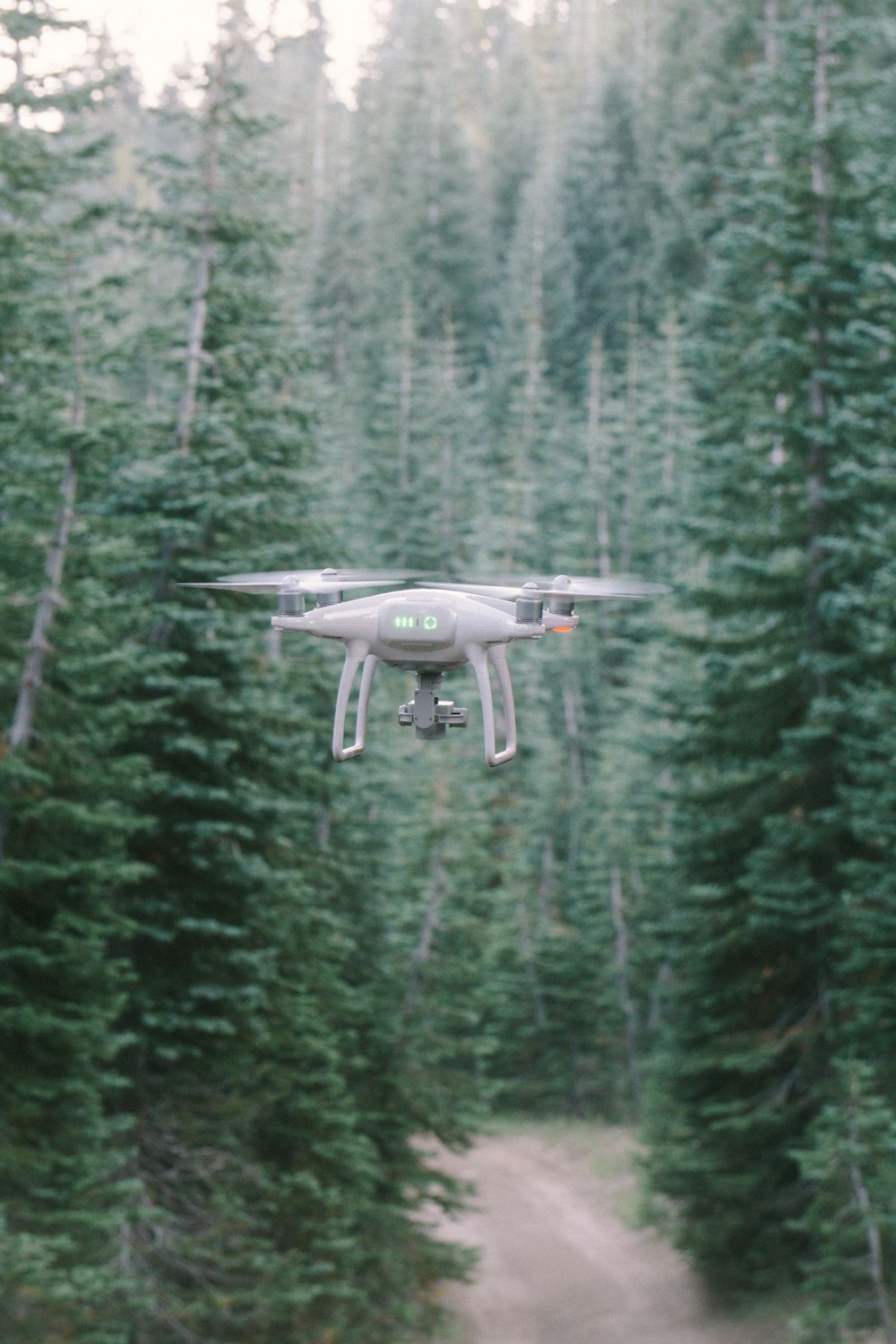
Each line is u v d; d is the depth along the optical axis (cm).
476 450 7169
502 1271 3120
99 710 1636
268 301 2131
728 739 2484
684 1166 2462
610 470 7212
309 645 2420
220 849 1908
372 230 10269
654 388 7306
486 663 526
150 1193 1820
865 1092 2042
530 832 5375
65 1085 1517
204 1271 1786
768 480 2480
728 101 7662
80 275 1803
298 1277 1962
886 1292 1908
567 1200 3791
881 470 2353
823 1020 2344
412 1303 2486
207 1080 1956
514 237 10325
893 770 2130
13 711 1606
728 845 2481
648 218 9125
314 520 2109
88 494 1736
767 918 2309
